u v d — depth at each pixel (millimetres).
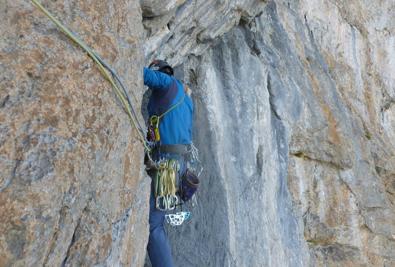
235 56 6281
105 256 2600
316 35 9906
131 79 3057
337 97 8828
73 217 2350
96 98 2586
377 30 12414
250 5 6395
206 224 4984
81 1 2730
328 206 7805
